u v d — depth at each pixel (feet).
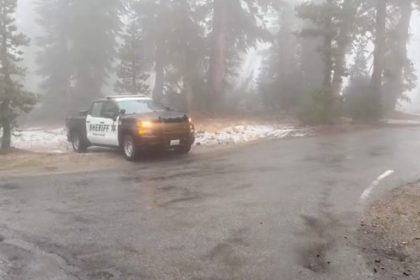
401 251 17.03
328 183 28.89
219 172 33.53
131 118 41.09
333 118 68.69
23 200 25.70
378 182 28.99
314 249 17.17
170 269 15.25
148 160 41.16
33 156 44.83
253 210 22.67
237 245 17.60
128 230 19.60
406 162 36.60
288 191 26.78
